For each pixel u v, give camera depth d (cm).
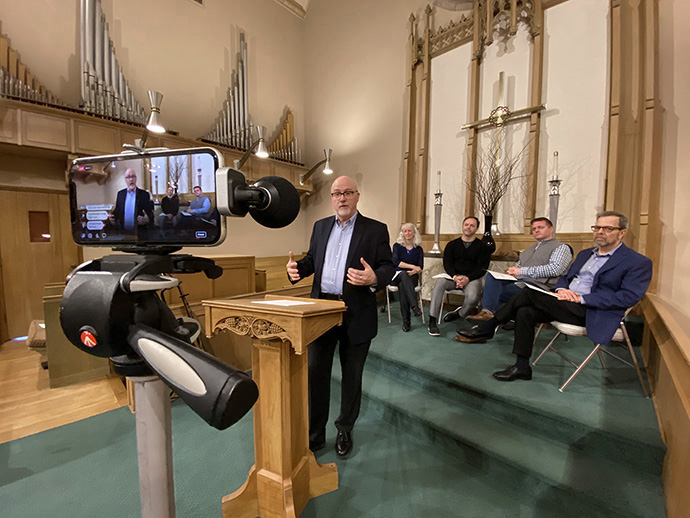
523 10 338
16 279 355
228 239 493
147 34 407
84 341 46
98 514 131
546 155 331
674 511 106
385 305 405
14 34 323
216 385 34
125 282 44
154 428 54
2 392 236
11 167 342
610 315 172
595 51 302
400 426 188
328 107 543
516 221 351
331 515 130
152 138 376
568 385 182
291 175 533
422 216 419
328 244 166
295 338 104
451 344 254
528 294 196
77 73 360
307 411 136
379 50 470
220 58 477
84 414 206
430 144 416
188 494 140
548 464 138
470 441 156
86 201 58
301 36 579
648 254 252
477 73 368
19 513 131
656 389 165
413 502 136
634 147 271
